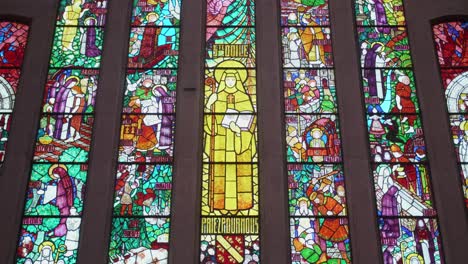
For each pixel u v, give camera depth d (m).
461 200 10.89
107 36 12.30
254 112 11.81
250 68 12.23
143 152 11.45
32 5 12.57
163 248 10.65
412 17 12.59
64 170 11.28
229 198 11.05
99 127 11.44
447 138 11.42
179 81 11.88
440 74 12.07
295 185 11.18
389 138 11.59
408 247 10.69
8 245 10.51
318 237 10.77
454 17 12.62
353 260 10.48
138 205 11.00
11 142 11.30
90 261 10.36
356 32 12.59
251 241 10.73
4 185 10.95
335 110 11.84
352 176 11.07
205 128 11.66
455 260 10.43
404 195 11.10
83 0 12.88
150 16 12.77
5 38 12.50
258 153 11.39
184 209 10.75
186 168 11.07
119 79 11.91
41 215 10.91
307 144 11.54
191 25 12.44
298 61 12.30
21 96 11.71
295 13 12.79
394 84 12.10
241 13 12.78
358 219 10.71
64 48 12.38
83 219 10.71
